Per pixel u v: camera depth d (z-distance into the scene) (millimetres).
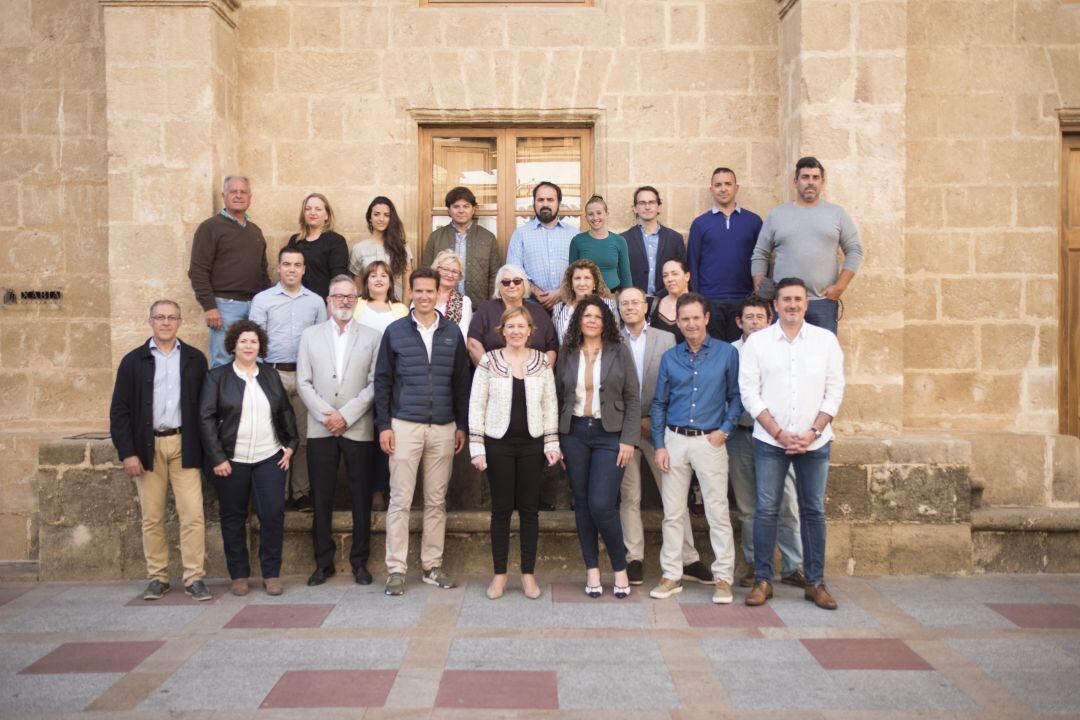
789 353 5266
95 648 4656
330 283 6344
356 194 6891
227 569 6086
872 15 6301
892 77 6320
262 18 6863
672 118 6898
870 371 6352
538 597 5480
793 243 5957
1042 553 6199
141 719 3797
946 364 6906
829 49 6328
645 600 5438
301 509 6305
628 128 6898
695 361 5430
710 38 6879
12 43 6938
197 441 5586
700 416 5395
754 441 5488
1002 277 6902
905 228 6879
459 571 6074
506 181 7109
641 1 6879
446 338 5648
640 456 5906
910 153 6883
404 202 6910
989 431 6863
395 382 5660
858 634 4832
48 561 6098
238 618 5141
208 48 6379
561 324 5887
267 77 6871
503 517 5453
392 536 5590
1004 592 5656
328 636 4816
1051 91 6875
